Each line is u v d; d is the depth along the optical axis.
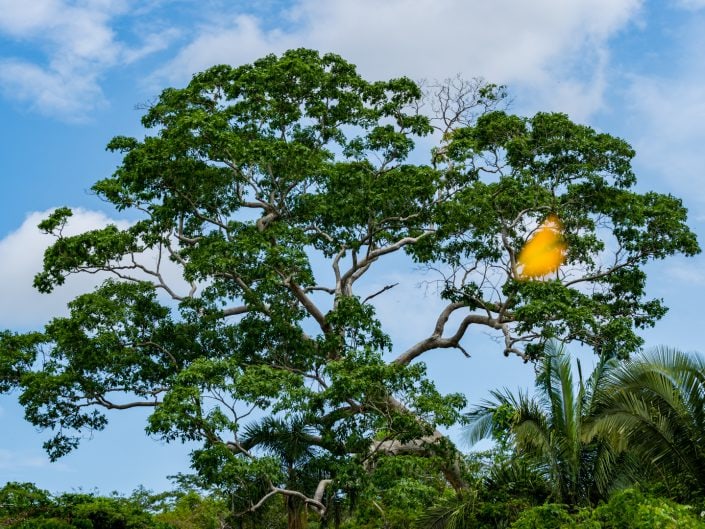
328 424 23.89
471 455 26.14
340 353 25.59
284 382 23.17
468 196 27.48
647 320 29.14
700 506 16.20
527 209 28.55
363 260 28.95
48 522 16.39
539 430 18.00
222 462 21.69
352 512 24.69
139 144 27.95
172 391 22.30
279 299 27.00
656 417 16.94
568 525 15.77
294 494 22.91
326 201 27.77
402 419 22.36
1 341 25.77
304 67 28.30
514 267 28.95
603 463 17.47
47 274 26.39
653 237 28.69
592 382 18.00
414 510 21.23
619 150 28.64
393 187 27.14
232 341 27.17
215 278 27.22
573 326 25.91
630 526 15.10
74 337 25.48
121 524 17.97
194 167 26.02
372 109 29.64
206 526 23.53
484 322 28.64
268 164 26.98
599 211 29.06
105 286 26.92
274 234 26.34
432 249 28.38
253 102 28.05
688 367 17.03
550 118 28.56
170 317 27.20
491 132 28.97
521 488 18.47
